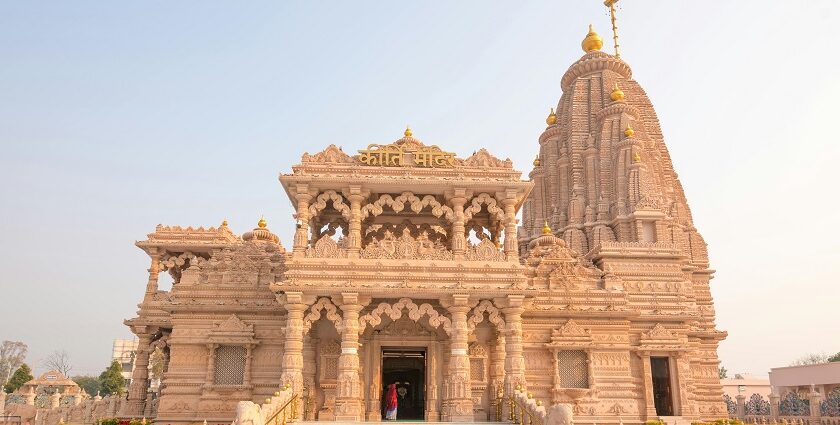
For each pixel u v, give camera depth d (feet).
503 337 92.89
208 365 102.47
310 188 90.58
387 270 86.74
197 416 100.01
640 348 115.03
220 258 113.50
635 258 134.41
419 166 92.94
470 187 91.04
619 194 168.76
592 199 177.78
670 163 193.47
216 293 106.22
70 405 131.13
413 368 104.63
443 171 91.81
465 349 84.53
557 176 196.13
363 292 84.74
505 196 91.40
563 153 194.39
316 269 86.38
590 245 169.89
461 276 86.94
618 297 112.06
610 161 178.40
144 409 115.65
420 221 108.27
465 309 86.07
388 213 107.76
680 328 118.01
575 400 105.70
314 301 85.61
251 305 104.94
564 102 206.39
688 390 115.65
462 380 82.84
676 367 116.16
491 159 93.35
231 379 102.99
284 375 80.89
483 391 95.50
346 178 89.30
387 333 94.94
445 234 108.78
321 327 96.89
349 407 80.74
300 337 83.46
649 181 168.96
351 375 82.02
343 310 85.15
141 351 117.80
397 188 91.45
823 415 155.53
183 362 103.40
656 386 116.06
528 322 110.11
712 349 146.51
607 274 114.62
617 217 163.84
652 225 160.15
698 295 163.73
